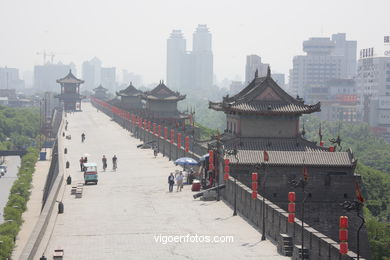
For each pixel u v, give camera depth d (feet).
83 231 233.35
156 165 438.81
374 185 625.41
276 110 351.46
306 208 306.14
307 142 355.77
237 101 360.89
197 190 328.08
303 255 185.88
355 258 161.27
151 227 240.12
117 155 504.02
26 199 599.98
